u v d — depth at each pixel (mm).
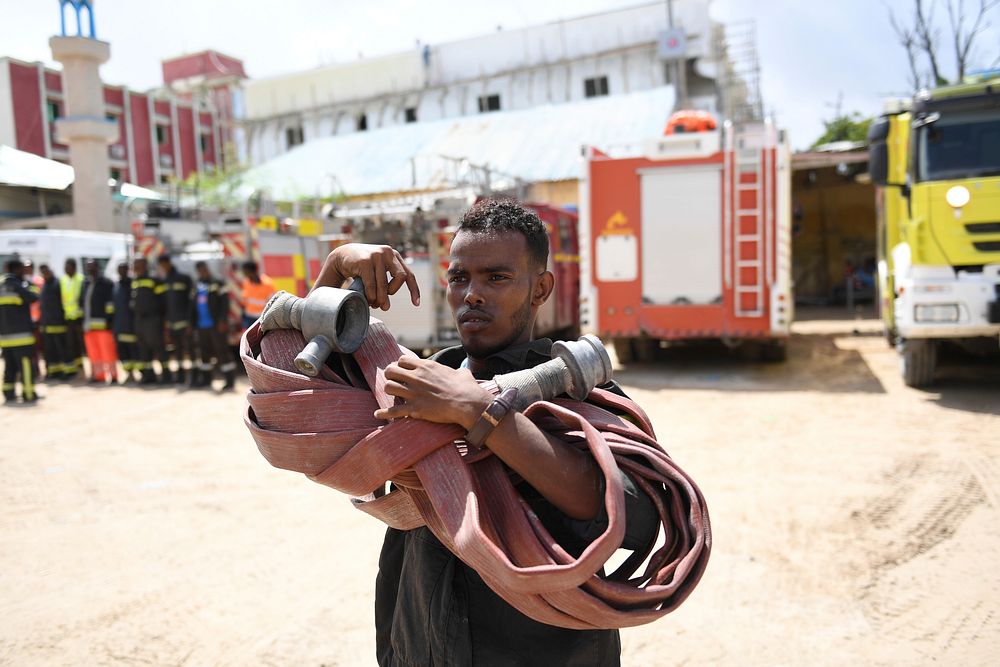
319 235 13375
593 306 10617
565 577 1108
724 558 4172
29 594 3977
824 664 3113
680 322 10297
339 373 1541
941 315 7863
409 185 23000
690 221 10180
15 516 5238
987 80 8281
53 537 4812
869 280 23078
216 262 12734
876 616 3502
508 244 1466
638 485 1288
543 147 23734
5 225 25422
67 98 19484
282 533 4801
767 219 9836
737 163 9906
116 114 33938
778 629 3404
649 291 10391
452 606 1425
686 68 33000
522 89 34969
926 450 6176
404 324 11555
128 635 3506
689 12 31641
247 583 4055
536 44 34438
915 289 8008
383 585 1746
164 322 11461
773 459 6105
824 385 9398
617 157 10453
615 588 1165
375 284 1536
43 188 25812
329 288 1449
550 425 1312
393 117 37688
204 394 10500
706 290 10164
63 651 3375
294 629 3523
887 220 11219
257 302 10844
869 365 10750
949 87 8023
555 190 21312
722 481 5555
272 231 12406
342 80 38594
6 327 9984
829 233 23828
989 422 7027
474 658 1411
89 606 3816
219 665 3229
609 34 32969
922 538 4375
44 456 6953
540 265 1530
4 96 30047
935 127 7949
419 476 1267
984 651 3172
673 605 1228
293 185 23266
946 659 3127
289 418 1359
